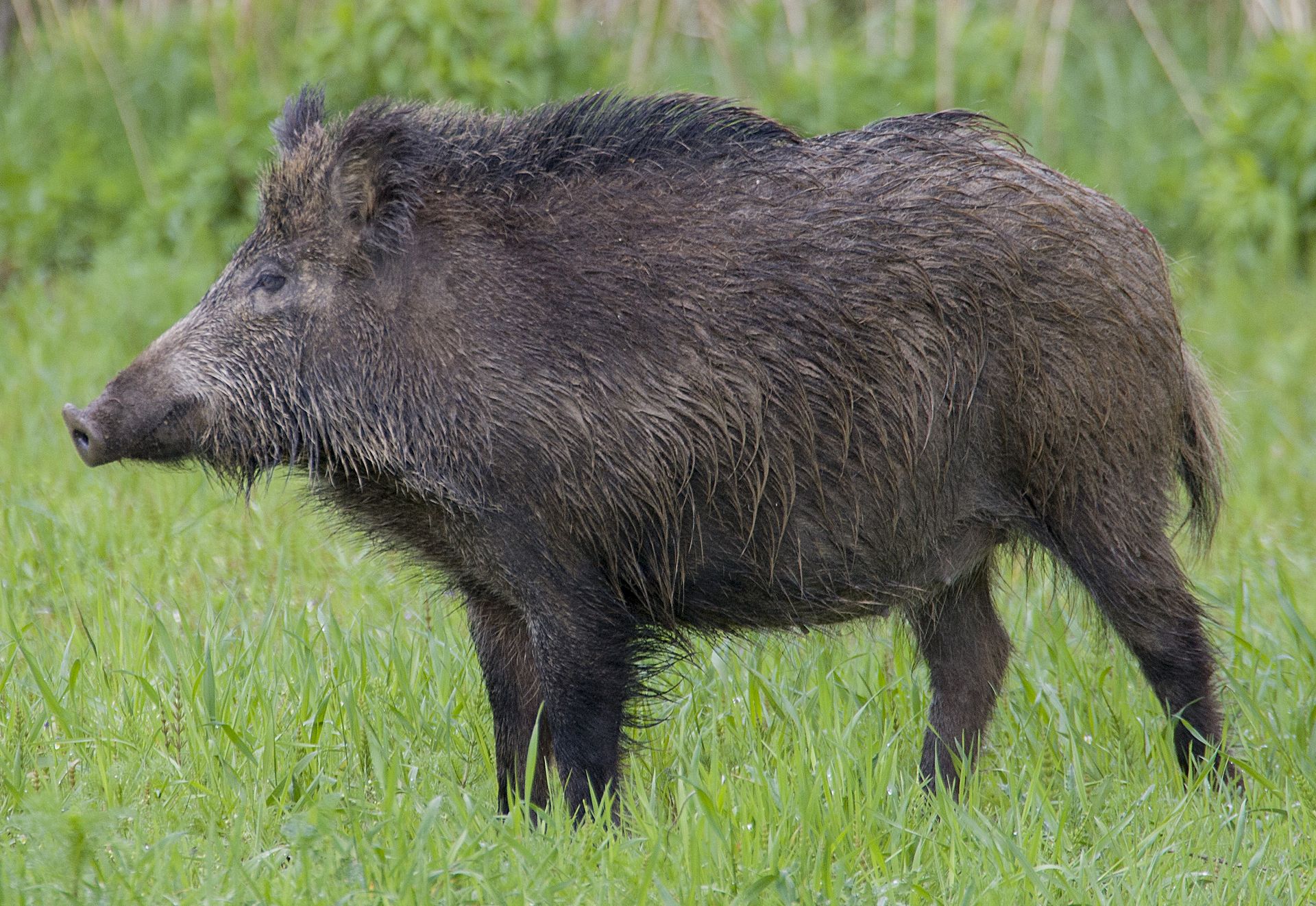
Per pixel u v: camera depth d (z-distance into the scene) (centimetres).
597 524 1453
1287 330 3212
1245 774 1566
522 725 1550
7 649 1695
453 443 1437
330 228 1465
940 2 3825
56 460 2436
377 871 1255
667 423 1447
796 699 1670
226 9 4053
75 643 1748
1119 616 1586
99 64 4091
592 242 1466
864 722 1653
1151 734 1669
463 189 1484
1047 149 3844
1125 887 1320
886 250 1477
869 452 1492
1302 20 4047
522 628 1547
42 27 4422
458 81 3441
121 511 2222
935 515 1540
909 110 3759
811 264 1469
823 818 1388
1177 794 1541
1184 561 1816
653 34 3900
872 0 4169
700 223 1477
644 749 1612
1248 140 3750
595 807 1428
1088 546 1567
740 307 1456
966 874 1305
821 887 1279
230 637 1720
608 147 1506
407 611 1922
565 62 3616
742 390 1457
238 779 1425
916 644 1730
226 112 3709
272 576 2025
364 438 1461
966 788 1569
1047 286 1506
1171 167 3853
